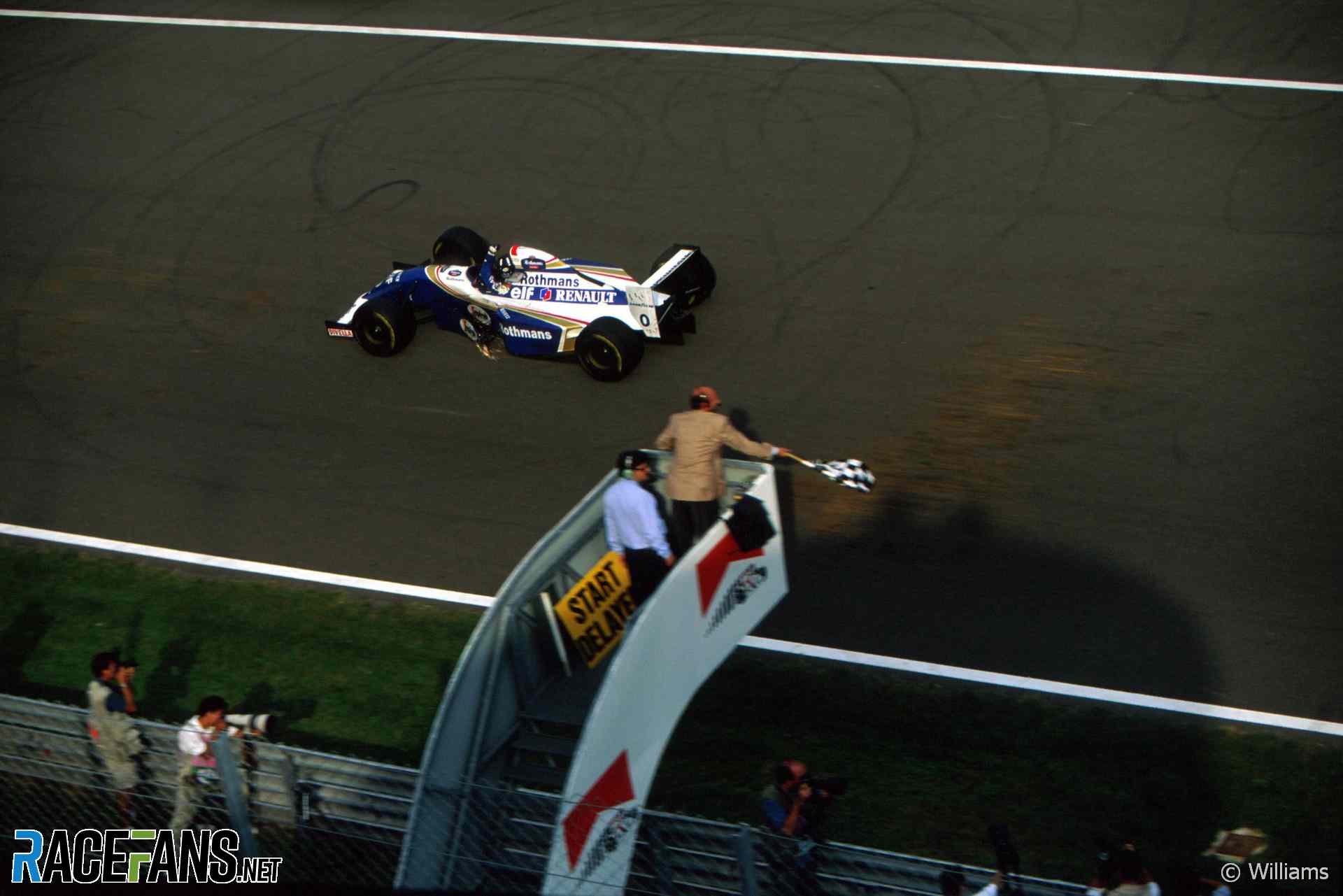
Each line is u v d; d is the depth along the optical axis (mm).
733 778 33062
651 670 27766
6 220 57562
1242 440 41375
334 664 37344
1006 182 53812
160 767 30828
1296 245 48906
